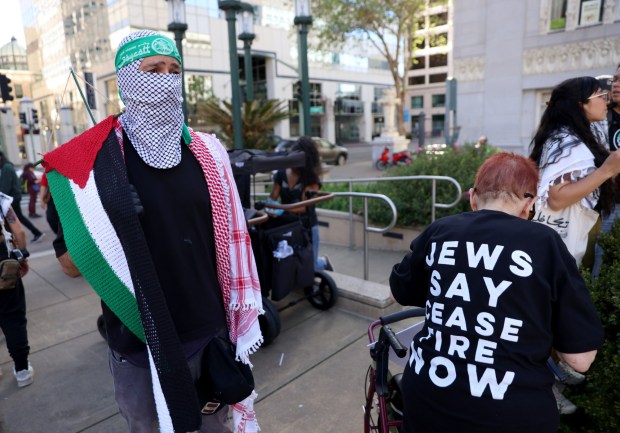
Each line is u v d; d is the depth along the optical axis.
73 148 1.51
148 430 1.69
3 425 2.70
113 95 35.03
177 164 1.56
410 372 1.45
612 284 1.89
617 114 2.76
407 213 6.14
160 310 1.45
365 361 3.28
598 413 1.91
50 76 44.44
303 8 8.23
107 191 1.44
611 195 2.35
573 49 12.55
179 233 1.55
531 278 1.28
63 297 4.75
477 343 1.29
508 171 1.51
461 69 14.73
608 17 11.89
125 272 1.46
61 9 39.41
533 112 13.61
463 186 5.93
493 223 1.42
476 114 14.59
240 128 8.38
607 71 12.09
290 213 3.85
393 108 18.22
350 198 6.31
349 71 50.28
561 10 12.65
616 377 1.82
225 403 1.65
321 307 4.14
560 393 2.05
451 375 1.31
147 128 1.52
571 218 2.28
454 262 1.39
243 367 1.75
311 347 3.50
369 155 29.77
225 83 37.91
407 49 26.55
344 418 2.67
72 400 2.94
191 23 35.22
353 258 5.98
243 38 10.95
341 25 23.12
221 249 1.68
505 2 13.52
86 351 3.59
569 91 2.25
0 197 2.94
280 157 3.58
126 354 1.60
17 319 3.08
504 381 1.25
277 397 2.89
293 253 3.56
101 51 35.00
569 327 1.28
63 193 1.48
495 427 1.24
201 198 1.59
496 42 13.82
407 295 1.64
